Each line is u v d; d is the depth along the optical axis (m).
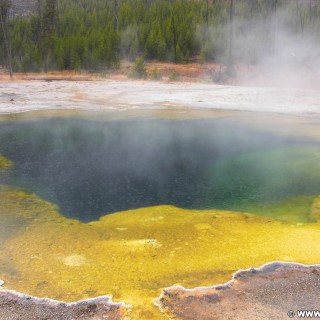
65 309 4.64
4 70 35.53
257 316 4.54
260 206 7.96
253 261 5.67
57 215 7.34
